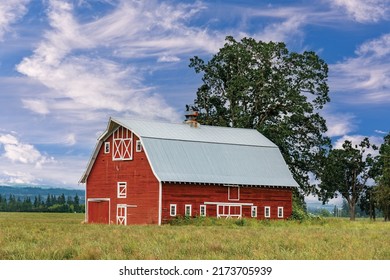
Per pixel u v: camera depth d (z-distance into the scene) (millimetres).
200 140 64125
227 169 63188
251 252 21609
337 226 51406
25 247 22453
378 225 53188
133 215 60000
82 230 35750
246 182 63094
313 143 80312
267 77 80750
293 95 78438
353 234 33469
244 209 63062
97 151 64938
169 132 63219
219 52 82125
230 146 65938
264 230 38188
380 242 27562
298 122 80062
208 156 63062
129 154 61219
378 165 105750
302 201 79000
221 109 81938
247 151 66812
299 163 79812
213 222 54875
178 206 58375
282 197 66312
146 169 59156
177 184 58562
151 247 22484
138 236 28547
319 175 79875
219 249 22328
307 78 80000
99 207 64000
